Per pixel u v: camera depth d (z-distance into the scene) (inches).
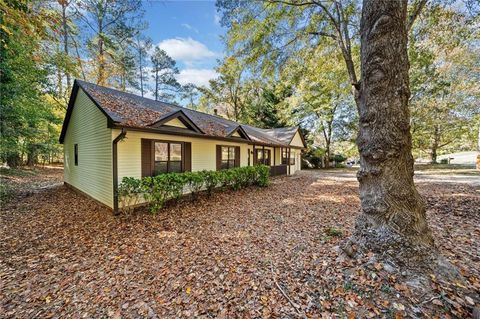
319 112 858.8
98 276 127.6
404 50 117.0
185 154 346.3
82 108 334.6
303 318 86.0
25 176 528.4
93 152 301.4
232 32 271.1
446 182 375.9
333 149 1034.7
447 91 595.8
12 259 149.7
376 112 118.4
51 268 137.9
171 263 138.3
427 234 110.6
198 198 311.6
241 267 128.0
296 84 339.3
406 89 116.1
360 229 123.1
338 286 100.0
